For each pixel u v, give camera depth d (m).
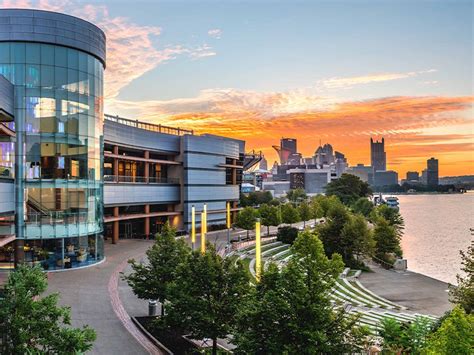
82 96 41.38
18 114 38.50
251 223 69.69
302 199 163.00
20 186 38.38
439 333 12.23
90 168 42.12
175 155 74.00
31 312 14.67
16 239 38.34
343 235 60.03
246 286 19.70
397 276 53.53
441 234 114.88
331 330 14.41
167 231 26.73
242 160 91.12
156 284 24.67
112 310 27.77
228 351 21.00
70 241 40.56
